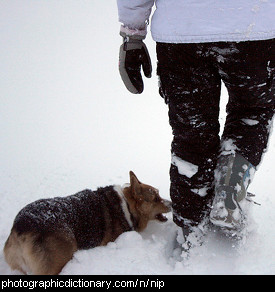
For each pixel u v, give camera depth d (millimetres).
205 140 2596
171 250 2939
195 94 2506
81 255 3055
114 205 3615
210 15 2240
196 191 2662
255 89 2436
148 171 4770
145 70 3037
